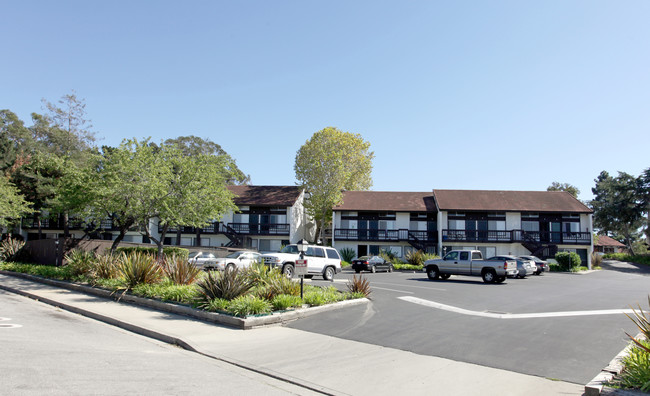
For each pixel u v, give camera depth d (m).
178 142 69.38
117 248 25.67
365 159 52.72
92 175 20.70
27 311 12.66
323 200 45.75
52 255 24.14
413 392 6.41
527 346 8.90
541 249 41.44
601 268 44.50
